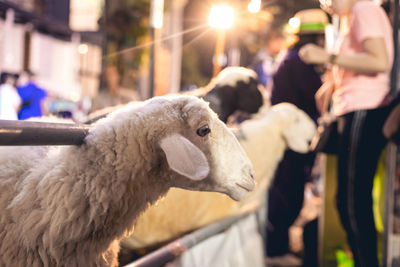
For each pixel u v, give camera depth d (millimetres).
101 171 1626
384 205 3447
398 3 3457
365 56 2984
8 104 5621
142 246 2916
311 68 4398
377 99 3049
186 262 2699
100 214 1609
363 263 3053
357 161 3041
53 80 8938
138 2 7566
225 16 4953
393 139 2982
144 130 1683
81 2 10781
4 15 6906
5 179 1636
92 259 1654
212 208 3160
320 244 3904
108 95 5555
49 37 8719
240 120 5387
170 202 2920
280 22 9594
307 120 4008
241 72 4277
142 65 7781
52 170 1601
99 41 10492
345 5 3225
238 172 1903
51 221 1556
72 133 1568
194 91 4297
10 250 1579
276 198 4305
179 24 10766
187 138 1785
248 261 3602
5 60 6973
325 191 3883
